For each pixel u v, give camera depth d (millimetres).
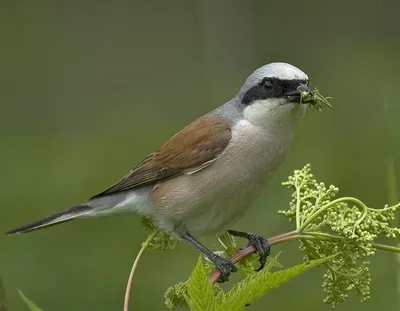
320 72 17328
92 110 19656
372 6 20109
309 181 5434
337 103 14477
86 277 10859
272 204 11602
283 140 7277
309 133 13609
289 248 10773
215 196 7168
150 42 22750
